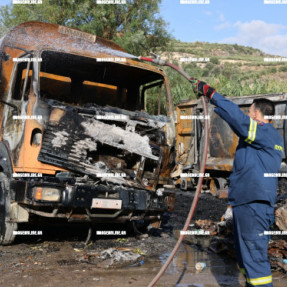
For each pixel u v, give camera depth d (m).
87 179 4.92
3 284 3.69
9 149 5.14
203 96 3.18
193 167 12.51
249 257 2.98
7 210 4.97
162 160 5.57
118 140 5.13
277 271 4.33
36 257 4.66
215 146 11.80
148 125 5.56
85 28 17.50
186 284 3.81
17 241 5.43
